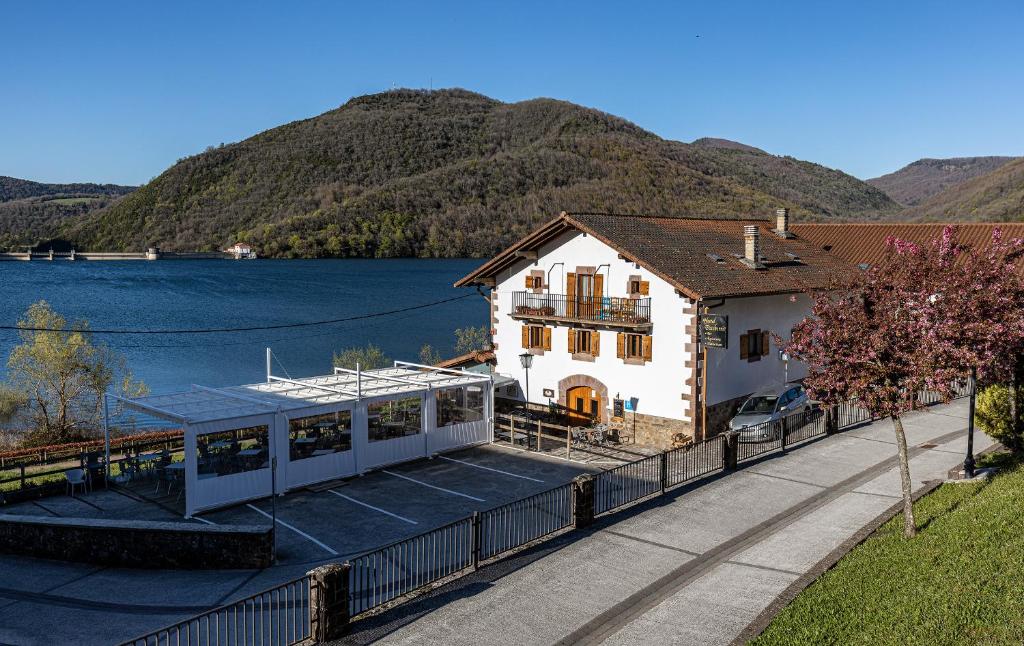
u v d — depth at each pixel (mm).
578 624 12688
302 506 21828
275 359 73312
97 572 17031
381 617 13008
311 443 23906
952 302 14359
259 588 15422
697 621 12648
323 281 162625
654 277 28891
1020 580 11961
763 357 31641
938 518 16188
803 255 37531
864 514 18109
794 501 19578
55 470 26484
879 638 10789
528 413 32250
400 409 26578
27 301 126438
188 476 21016
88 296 135375
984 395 22047
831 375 15352
